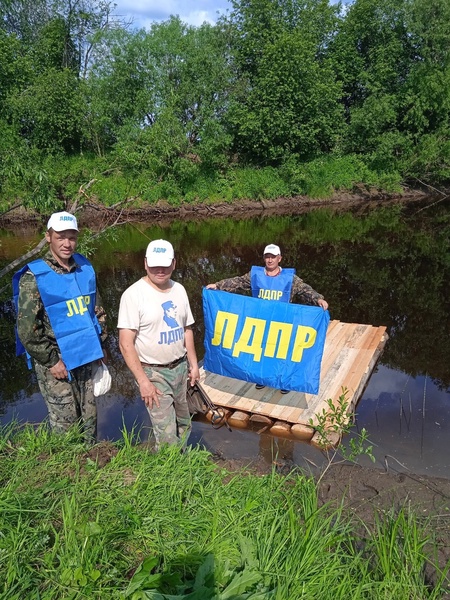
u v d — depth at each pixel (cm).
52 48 2541
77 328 342
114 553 237
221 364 507
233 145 2534
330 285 1029
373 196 2538
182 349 355
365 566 248
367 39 2786
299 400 500
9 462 313
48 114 2044
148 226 1889
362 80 2756
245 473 377
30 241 1459
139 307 333
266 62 2373
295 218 2058
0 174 578
